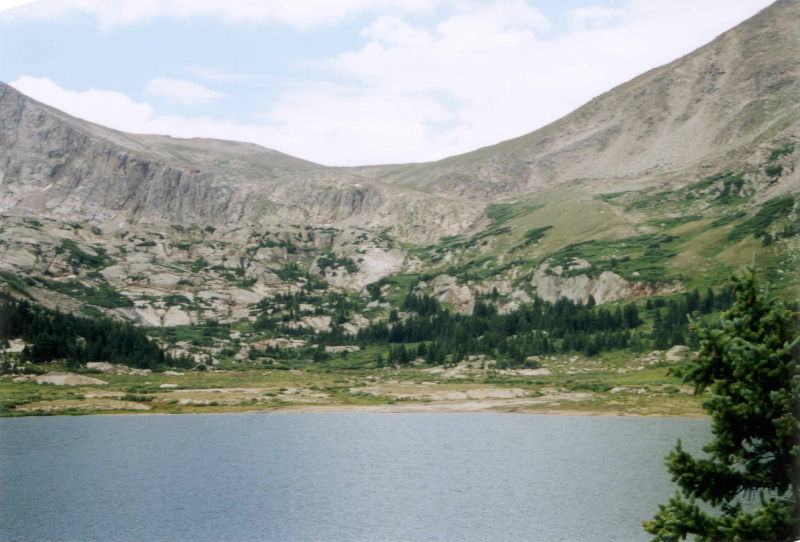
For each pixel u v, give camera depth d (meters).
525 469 146.12
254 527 106.00
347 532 101.44
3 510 114.12
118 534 102.50
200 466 151.75
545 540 97.69
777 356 42.97
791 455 42.41
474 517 109.69
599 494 123.94
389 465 152.50
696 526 43.72
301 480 138.00
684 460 45.94
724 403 43.59
